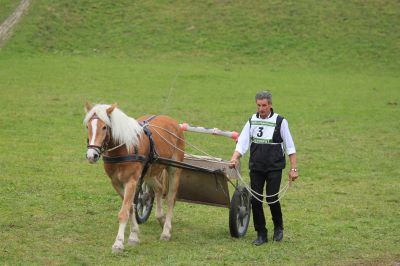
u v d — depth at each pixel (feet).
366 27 140.67
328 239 33.09
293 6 149.89
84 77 101.04
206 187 34.22
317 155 59.36
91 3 148.05
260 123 31.32
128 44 130.52
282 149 31.37
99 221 35.73
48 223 34.78
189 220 36.94
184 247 31.09
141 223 35.83
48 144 59.67
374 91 100.22
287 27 140.15
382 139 67.15
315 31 138.72
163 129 33.65
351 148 62.69
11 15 137.69
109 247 30.60
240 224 33.88
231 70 115.44
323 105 87.45
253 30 138.72
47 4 143.84
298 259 29.48
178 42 132.67
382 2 151.33
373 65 124.06
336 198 43.62
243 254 29.78
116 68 111.14
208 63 121.60
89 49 126.82
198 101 86.94
